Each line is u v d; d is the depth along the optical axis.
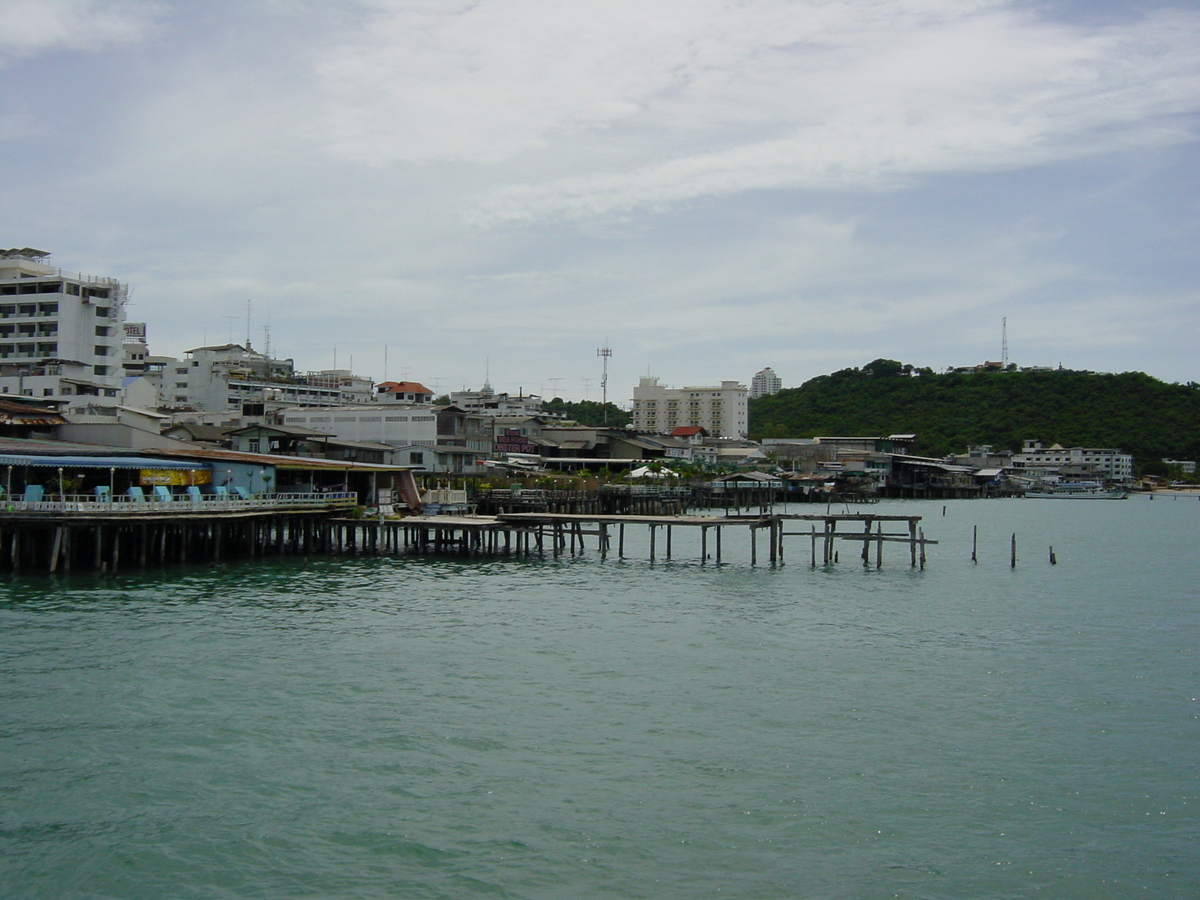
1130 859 21.67
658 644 40.22
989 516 142.50
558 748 27.41
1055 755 27.62
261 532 72.25
